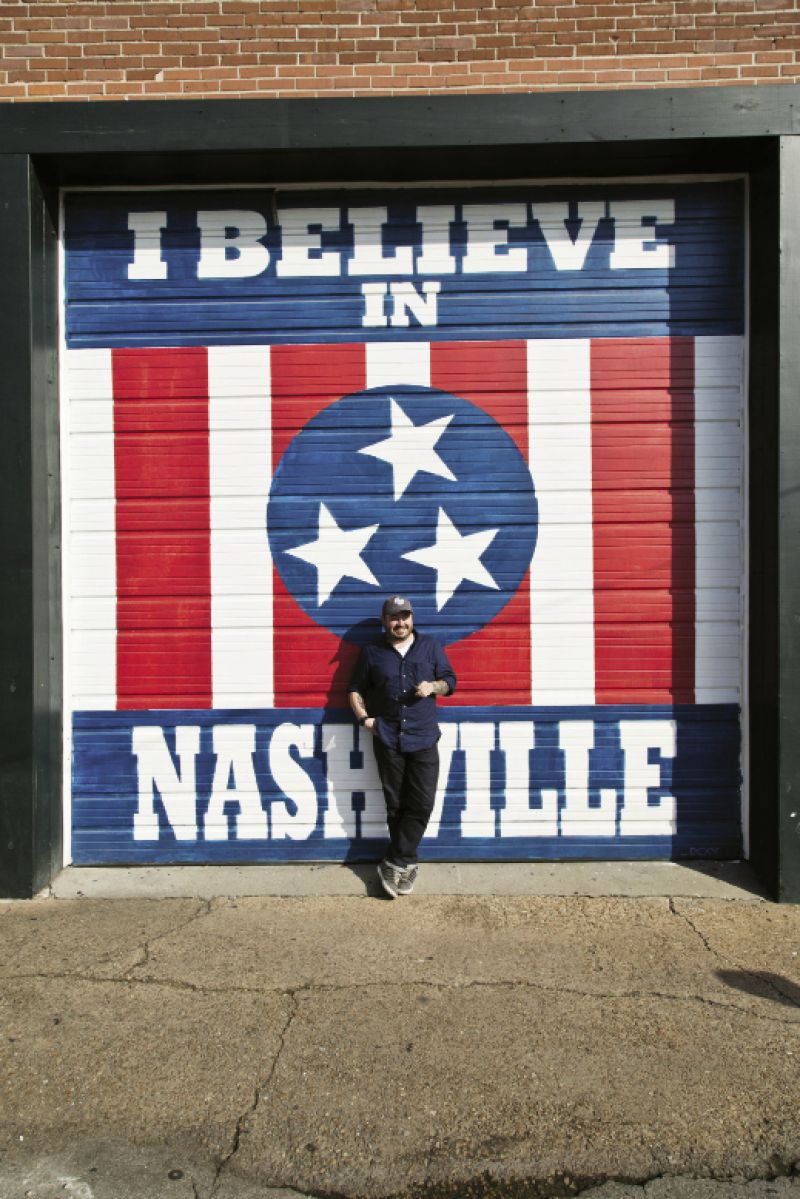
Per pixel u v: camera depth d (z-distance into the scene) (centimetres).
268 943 471
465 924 495
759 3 538
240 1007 407
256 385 571
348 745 570
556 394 568
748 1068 360
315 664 570
